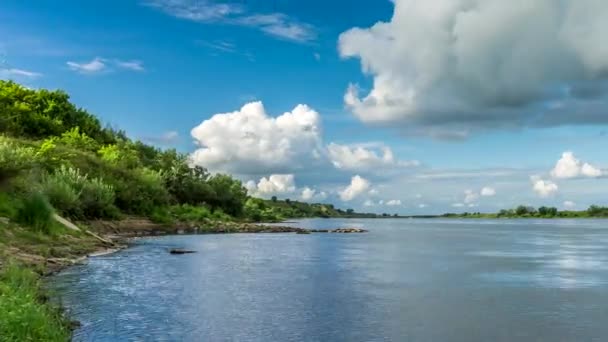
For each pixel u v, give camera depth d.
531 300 26.86
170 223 90.31
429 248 63.91
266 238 80.06
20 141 77.81
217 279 32.50
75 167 77.94
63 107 126.81
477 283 32.81
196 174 132.88
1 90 113.88
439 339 19.25
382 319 22.16
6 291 18.72
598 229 148.50
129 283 29.61
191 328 20.09
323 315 22.77
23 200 43.97
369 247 64.25
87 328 19.55
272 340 18.81
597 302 26.45
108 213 74.75
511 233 117.38
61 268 34.44
